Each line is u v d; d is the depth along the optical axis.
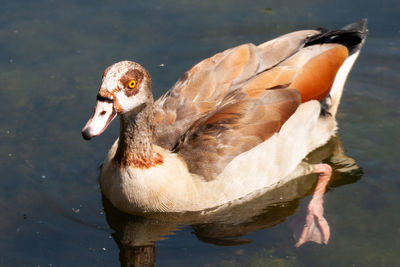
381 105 10.25
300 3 12.22
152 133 7.70
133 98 7.22
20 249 7.45
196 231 7.91
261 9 12.14
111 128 9.86
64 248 7.51
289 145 8.59
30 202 8.24
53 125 9.69
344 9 11.95
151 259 7.37
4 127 9.56
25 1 12.15
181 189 7.84
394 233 7.69
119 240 7.72
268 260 7.28
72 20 11.73
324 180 8.78
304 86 8.70
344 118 10.04
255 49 9.00
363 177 8.82
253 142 8.11
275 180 8.56
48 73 10.62
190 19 11.91
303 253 7.39
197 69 8.75
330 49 9.10
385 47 11.23
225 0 12.30
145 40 11.38
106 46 11.22
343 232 7.75
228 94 8.48
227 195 8.12
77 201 8.33
